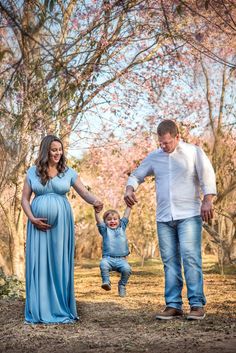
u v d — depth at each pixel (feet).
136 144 43.98
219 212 41.78
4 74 19.49
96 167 52.21
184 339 15.08
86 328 17.58
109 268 24.81
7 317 20.16
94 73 28.78
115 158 51.47
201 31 26.91
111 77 31.96
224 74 40.65
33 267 19.02
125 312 20.86
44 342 15.64
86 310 21.58
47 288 18.95
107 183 54.34
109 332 16.72
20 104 25.52
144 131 41.50
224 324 17.44
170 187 18.99
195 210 18.88
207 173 18.69
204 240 55.52
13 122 25.66
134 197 19.60
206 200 18.51
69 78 25.75
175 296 18.98
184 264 18.66
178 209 18.85
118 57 32.09
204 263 52.39
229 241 44.16
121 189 54.75
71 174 19.94
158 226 19.35
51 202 19.20
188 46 32.19
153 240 55.67
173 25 27.50
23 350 14.84
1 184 26.68
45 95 25.50
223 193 42.65
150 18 29.81
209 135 43.29
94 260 62.64
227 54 34.55
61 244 19.17
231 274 40.11
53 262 19.16
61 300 19.08
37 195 19.56
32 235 19.24
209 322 17.83
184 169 18.92
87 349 14.51
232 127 42.73
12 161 26.32
